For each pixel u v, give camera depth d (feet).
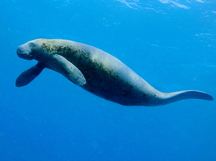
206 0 44.98
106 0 51.24
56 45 13.98
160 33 58.95
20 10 66.64
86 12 57.88
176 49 64.49
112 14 55.98
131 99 15.31
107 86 14.23
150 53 69.87
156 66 77.56
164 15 52.31
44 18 66.69
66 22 65.21
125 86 14.19
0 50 102.06
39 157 173.37
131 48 69.77
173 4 48.03
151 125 211.00
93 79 14.02
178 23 53.83
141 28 58.75
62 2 56.44
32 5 61.93
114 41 68.08
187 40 59.36
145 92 15.20
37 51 14.06
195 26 53.52
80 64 13.71
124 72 13.96
